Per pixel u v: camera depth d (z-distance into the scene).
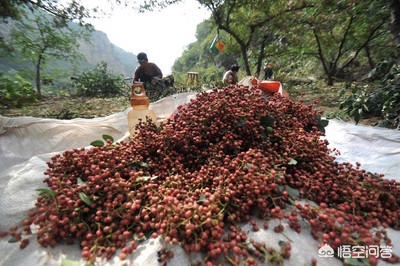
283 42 8.13
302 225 0.91
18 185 1.11
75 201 0.89
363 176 1.15
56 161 1.17
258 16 7.09
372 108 3.29
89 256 0.77
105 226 0.87
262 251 0.76
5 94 6.08
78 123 2.00
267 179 0.94
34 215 0.88
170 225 0.82
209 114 1.30
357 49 8.31
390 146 1.81
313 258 0.76
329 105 5.12
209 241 0.78
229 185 0.93
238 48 8.71
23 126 1.76
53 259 0.79
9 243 0.86
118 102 7.14
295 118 1.50
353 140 2.00
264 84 2.26
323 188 1.06
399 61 3.97
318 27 6.92
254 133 1.31
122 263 0.77
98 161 1.10
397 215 0.96
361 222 0.87
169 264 0.77
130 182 1.00
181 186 1.04
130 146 1.28
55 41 8.98
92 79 10.27
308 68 11.91
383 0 5.54
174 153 1.25
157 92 5.02
